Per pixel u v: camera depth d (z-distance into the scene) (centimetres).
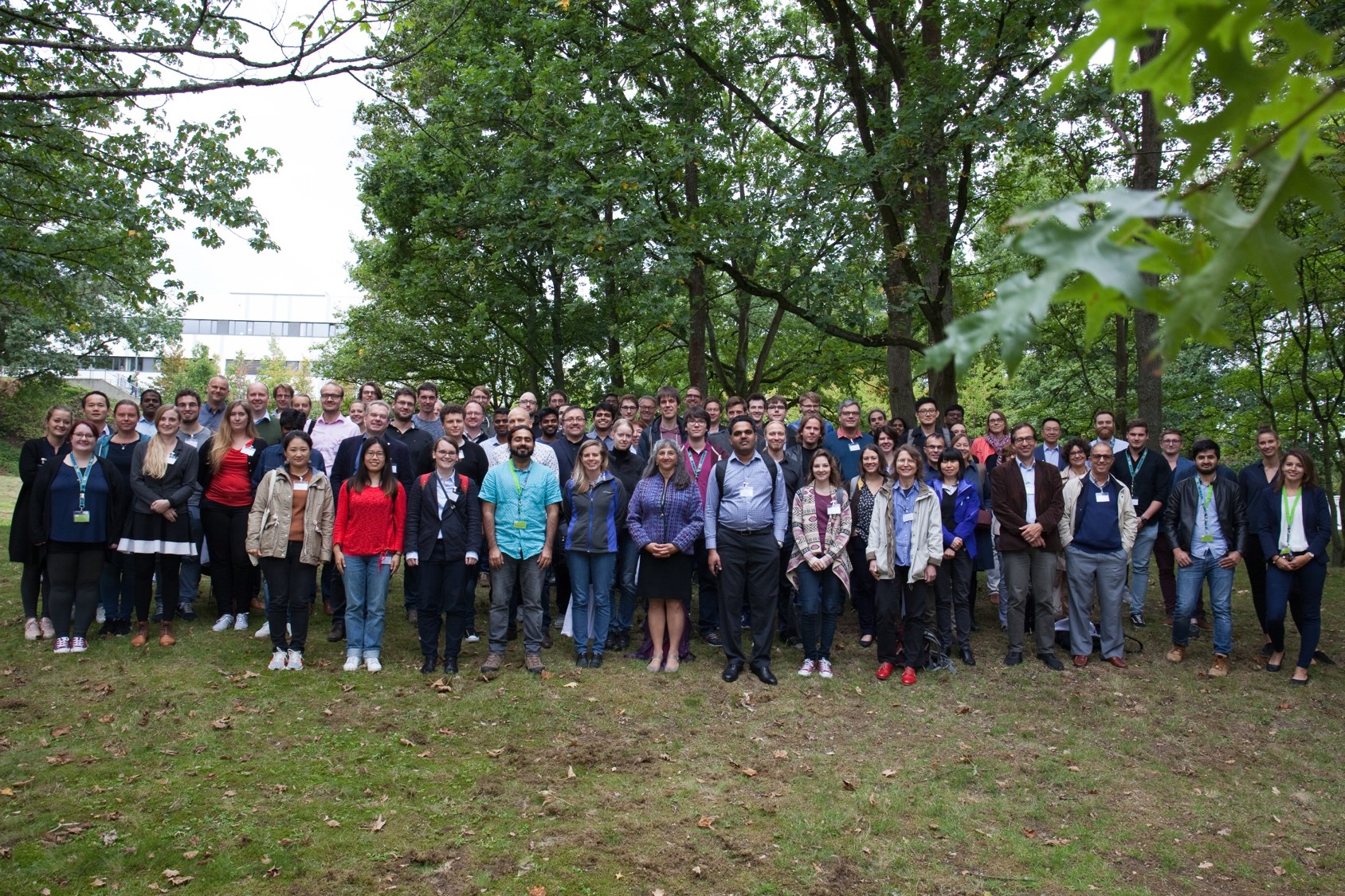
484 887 420
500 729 608
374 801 500
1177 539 775
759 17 1390
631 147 1264
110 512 739
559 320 1788
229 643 752
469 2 455
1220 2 91
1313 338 1414
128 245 1112
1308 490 737
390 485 719
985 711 671
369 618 713
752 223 1178
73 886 407
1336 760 602
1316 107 89
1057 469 776
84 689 643
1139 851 486
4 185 1015
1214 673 744
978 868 462
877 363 1886
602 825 481
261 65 400
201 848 442
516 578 738
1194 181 99
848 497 754
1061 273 82
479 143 1335
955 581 779
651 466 753
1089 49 99
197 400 819
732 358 2006
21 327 2791
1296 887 457
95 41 584
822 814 505
